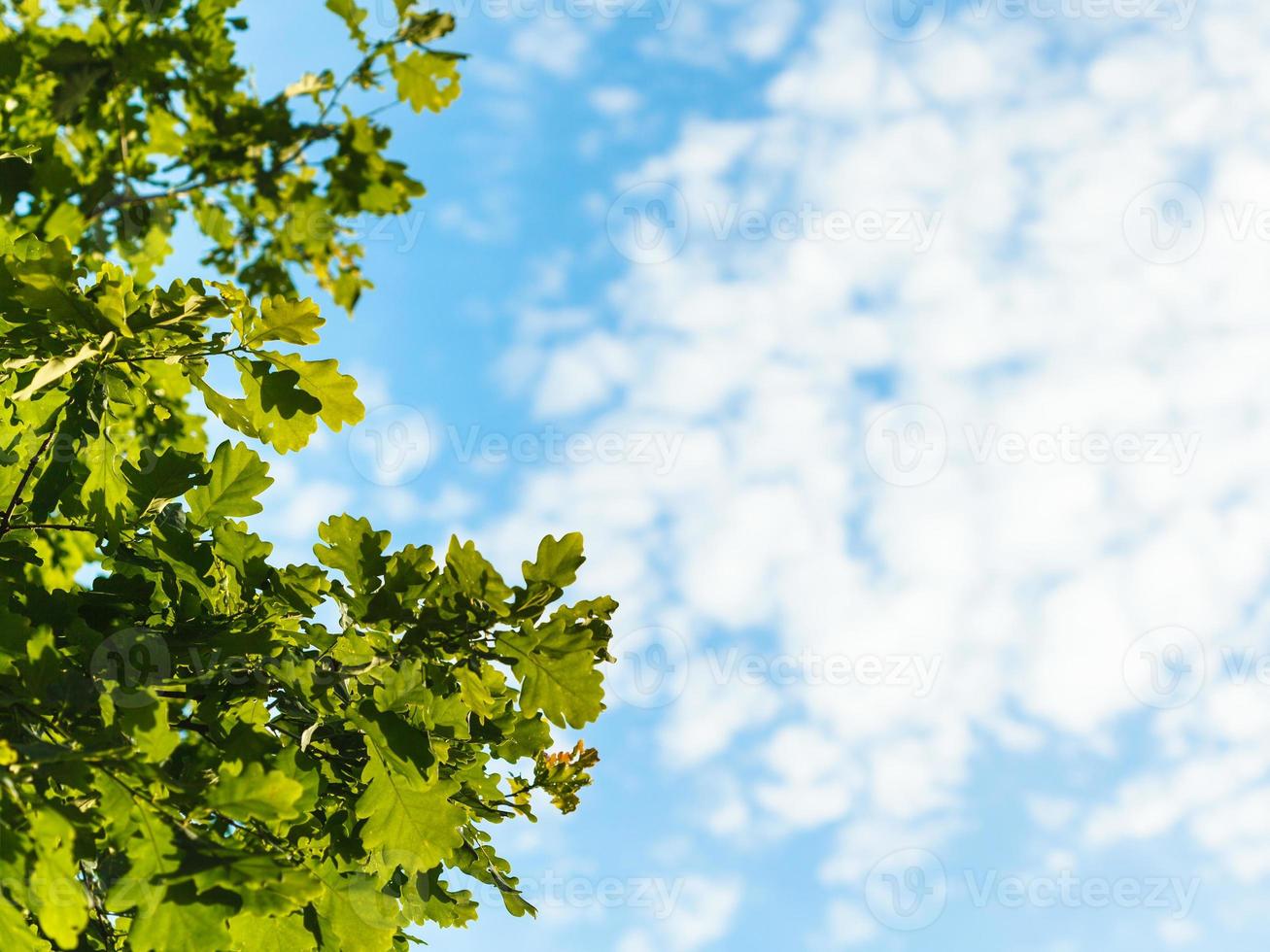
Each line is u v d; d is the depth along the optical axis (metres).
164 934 2.55
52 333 3.22
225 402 3.60
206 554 3.64
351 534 3.44
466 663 3.39
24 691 2.84
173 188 8.16
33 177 6.69
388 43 7.44
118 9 7.47
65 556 4.76
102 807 2.54
